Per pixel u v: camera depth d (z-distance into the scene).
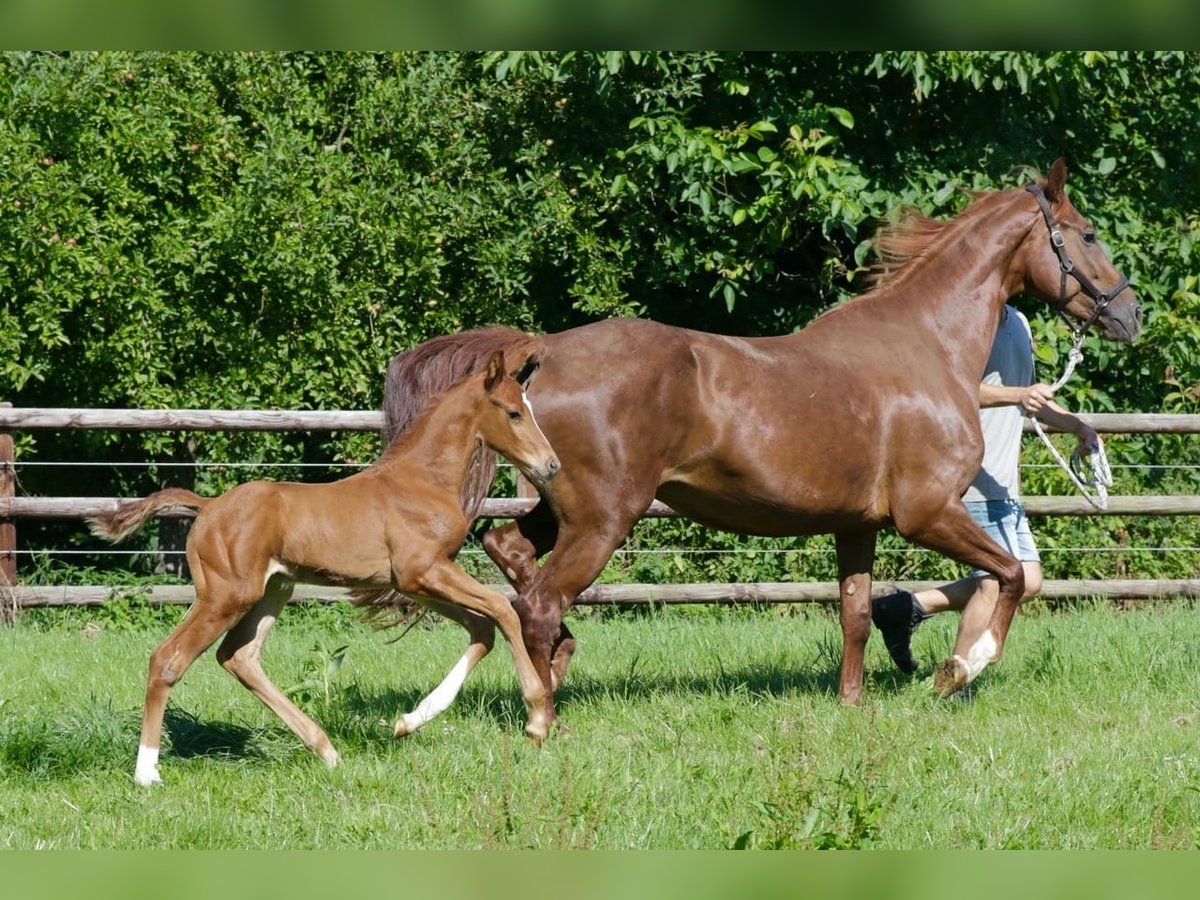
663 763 6.73
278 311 15.02
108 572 13.90
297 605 12.48
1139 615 12.06
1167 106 16.38
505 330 7.78
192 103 14.62
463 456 7.25
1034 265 8.75
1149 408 16.20
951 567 14.09
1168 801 6.10
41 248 13.66
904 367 8.24
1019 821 5.85
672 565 13.95
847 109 15.68
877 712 7.74
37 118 14.06
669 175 15.45
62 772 6.71
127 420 11.61
